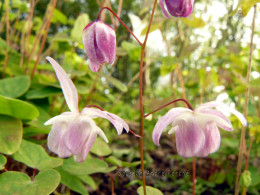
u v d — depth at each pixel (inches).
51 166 2.7
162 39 5.0
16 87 4.0
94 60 2.3
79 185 3.4
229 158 5.9
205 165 6.1
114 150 6.1
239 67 6.1
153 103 4.2
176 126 2.2
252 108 6.1
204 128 2.2
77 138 2.0
